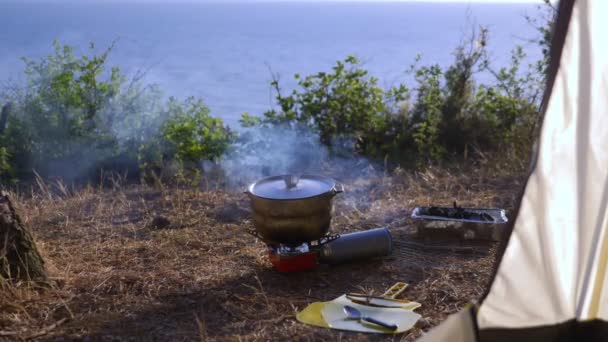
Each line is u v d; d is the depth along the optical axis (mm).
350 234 4738
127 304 4105
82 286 4352
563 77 2787
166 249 5082
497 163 7297
